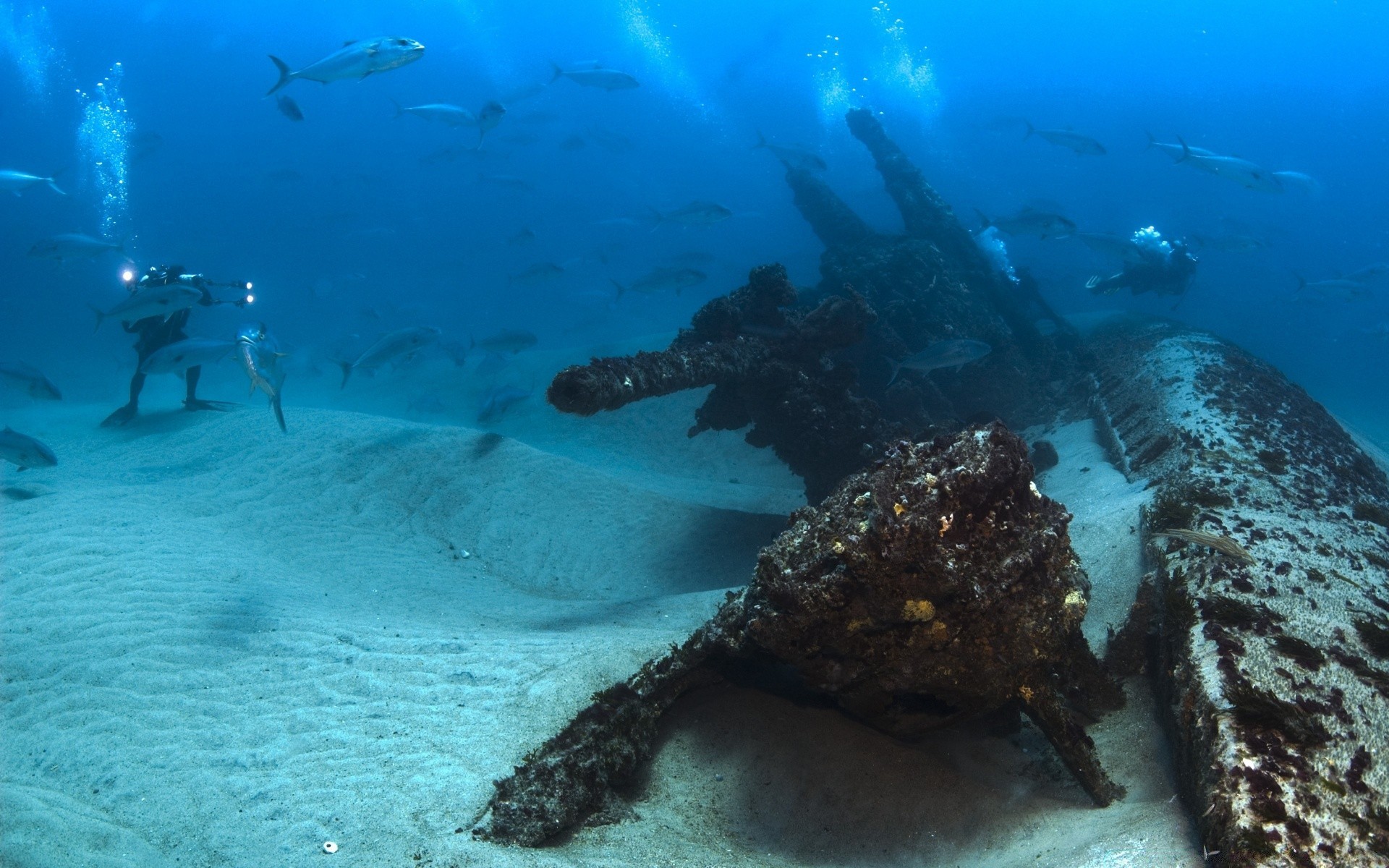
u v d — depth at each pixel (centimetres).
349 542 885
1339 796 281
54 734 456
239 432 1192
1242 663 362
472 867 337
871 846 379
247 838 366
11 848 355
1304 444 734
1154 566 516
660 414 1509
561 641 566
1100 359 1256
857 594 388
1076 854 304
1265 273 4534
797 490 1243
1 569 652
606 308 2712
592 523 1009
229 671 526
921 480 386
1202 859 276
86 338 3459
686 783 428
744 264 3462
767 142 1536
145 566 681
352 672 520
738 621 446
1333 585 441
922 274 1259
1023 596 387
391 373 1997
